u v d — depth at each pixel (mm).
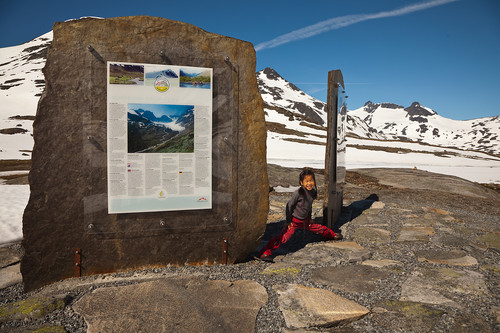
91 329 2342
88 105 3186
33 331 2311
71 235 3230
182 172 3469
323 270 3588
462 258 3986
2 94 112438
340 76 5645
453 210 7277
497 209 7590
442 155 63250
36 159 3078
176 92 3398
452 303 2791
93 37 3178
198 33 3473
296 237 5117
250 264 3824
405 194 9133
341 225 5707
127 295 2826
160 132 3373
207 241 3670
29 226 3082
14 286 3191
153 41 3332
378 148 68688
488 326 2418
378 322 2496
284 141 68250
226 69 3588
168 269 3502
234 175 3691
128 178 3311
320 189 9531
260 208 3832
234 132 3656
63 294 2859
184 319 2469
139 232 3412
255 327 2412
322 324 2439
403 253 4242
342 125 6082
